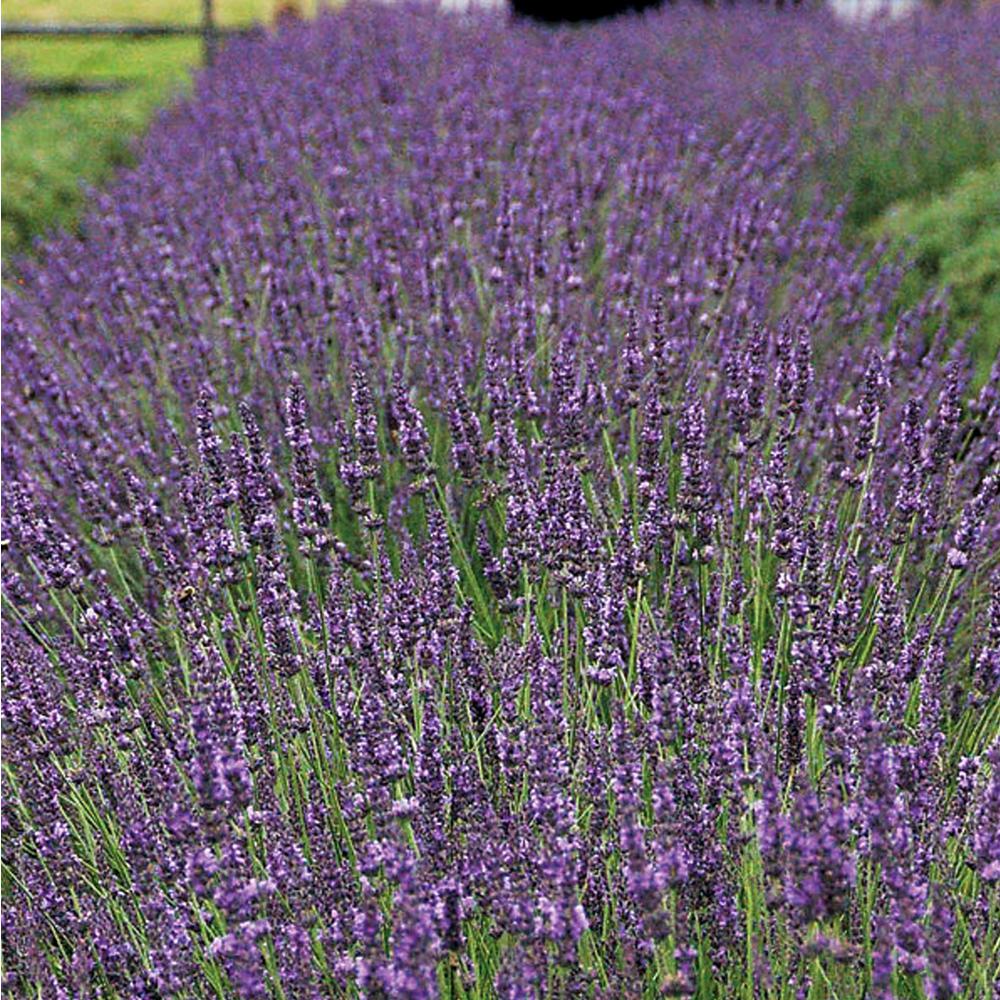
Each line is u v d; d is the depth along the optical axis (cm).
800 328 671
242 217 914
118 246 916
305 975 360
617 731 352
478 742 431
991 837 346
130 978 399
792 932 349
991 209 1039
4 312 817
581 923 335
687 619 430
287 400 508
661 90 1377
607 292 751
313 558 519
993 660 439
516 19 2009
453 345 675
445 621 459
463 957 364
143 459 657
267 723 436
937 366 711
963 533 484
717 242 784
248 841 389
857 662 506
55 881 427
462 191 923
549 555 479
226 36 2116
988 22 1698
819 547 475
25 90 1952
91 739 458
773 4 1905
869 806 329
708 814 374
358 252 865
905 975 347
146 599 581
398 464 626
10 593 542
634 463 563
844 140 1275
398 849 323
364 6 1722
